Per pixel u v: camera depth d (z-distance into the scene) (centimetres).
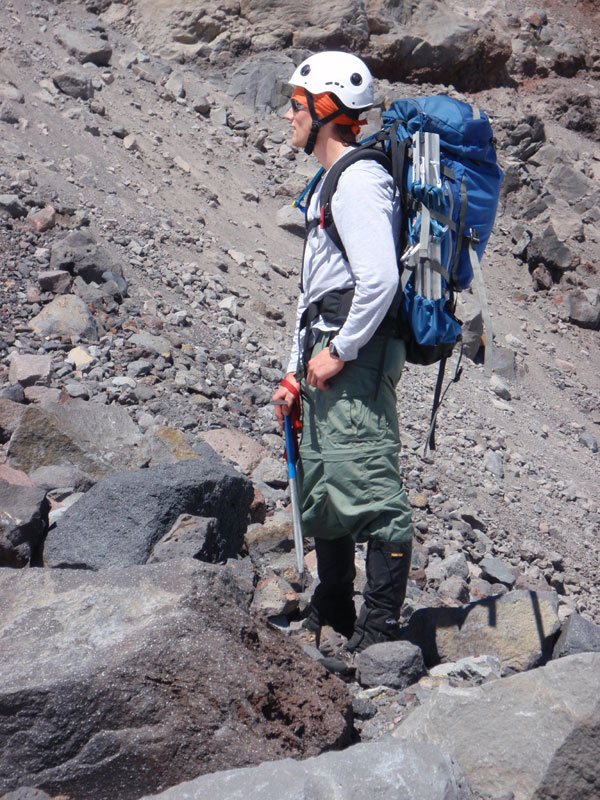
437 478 905
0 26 1352
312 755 370
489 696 379
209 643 368
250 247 1191
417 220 457
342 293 458
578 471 1084
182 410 793
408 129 475
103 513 528
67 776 338
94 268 928
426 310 457
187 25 1612
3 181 1002
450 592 679
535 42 2111
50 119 1195
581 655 385
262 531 611
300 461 490
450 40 1839
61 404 704
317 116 471
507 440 1061
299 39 1675
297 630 525
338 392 461
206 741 347
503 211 1694
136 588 400
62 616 386
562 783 351
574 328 1485
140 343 860
